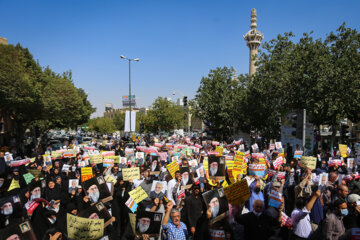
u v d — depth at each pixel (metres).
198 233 5.54
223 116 30.58
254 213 5.20
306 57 21.81
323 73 20.95
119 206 7.38
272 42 25.05
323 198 7.57
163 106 56.91
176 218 5.54
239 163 9.08
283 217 5.32
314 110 20.72
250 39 48.44
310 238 5.50
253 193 7.31
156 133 61.03
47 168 11.48
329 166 10.45
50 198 7.07
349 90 20.34
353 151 22.83
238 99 30.14
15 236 4.38
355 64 20.95
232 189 5.39
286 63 22.89
